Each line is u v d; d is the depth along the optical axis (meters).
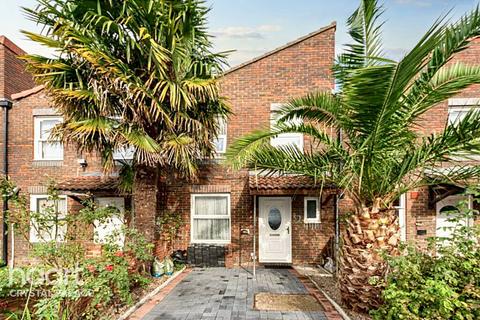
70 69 7.90
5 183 6.89
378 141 5.56
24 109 12.17
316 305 6.95
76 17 7.99
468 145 5.39
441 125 10.80
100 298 5.61
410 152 6.01
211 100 9.15
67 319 5.11
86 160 11.92
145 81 8.45
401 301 4.71
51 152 12.20
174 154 8.34
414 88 5.62
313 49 11.44
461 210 5.59
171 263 9.85
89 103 7.93
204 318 6.17
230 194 11.55
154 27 8.04
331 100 6.01
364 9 5.84
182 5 8.19
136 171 8.93
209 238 11.65
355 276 6.20
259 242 11.45
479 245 5.24
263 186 10.12
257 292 7.97
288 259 11.35
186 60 8.62
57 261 6.09
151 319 6.11
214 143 11.27
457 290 4.95
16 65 12.80
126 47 7.92
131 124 7.93
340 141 6.93
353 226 6.37
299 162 6.75
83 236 6.88
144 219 8.88
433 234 10.67
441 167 7.96
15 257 11.20
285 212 11.50
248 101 11.51
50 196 6.93
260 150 6.59
